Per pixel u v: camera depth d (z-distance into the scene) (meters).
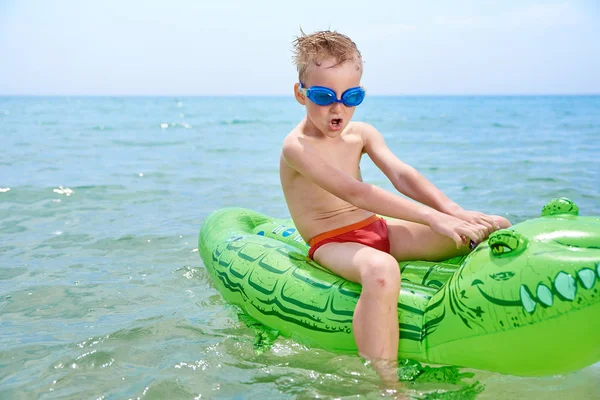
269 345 2.69
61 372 2.46
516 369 2.19
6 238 4.64
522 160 9.15
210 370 2.47
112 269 3.92
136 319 3.07
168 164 9.05
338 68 2.72
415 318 2.38
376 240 2.80
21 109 43.56
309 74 2.77
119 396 2.26
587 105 54.34
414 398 2.21
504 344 2.13
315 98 2.73
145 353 2.65
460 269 2.33
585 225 2.15
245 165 8.95
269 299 2.81
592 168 8.07
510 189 6.48
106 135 15.78
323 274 2.72
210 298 3.39
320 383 2.34
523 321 2.07
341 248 2.68
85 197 6.26
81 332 2.90
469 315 2.20
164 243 4.55
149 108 49.62
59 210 5.64
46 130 17.78
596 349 2.02
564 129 17.67
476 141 13.28
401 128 19.27
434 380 2.30
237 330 2.91
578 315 1.97
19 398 2.25
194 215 5.48
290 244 3.47
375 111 40.59
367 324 2.35
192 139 14.52
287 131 18.30
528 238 2.17
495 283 2.14
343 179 2.73
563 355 2.06
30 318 3.10
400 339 2.37
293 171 2.94
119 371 2.47
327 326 2.54
